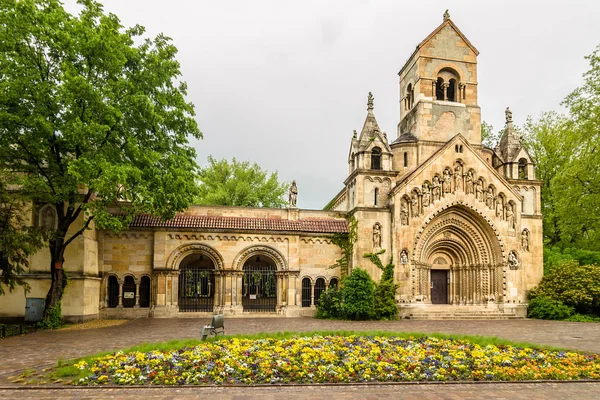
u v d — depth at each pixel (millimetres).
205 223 37062
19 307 30625
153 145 29516
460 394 12594
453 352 17297
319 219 40312
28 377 13914
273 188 65250
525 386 13539
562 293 37781
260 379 13664
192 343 18641
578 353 18391
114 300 36031
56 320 27672
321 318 35406
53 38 24906
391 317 34750
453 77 45000
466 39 44906
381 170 39031
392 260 37188
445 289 42031
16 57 24547
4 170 26219
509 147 43281
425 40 44156
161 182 27781
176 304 35938
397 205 37844
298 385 13188
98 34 25609
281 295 37688
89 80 26328
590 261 43562
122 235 36219
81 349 19109
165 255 36094
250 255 37750
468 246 40969
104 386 12852
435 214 38531
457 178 39375
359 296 34000
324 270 39000
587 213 41094
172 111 29656
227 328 26797
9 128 24969
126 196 26641
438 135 43281
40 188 25531
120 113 25297
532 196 42281
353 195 39688
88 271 32656
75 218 29703
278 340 19453
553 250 48781
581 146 43438
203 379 13570
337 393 12531
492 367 15320
